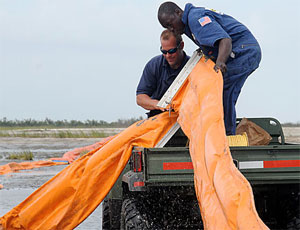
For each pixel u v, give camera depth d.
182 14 7.01
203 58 6.71
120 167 6.80
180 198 6.64
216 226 4.96
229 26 6.81
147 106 7.62
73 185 6.93
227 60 6.77
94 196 6.87
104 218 8.23
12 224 7.03
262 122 8.36
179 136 7.41
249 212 4.63
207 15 6.63
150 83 7.83
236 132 7.56
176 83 6.79
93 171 6.84
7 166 19.12
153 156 5.96
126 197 6.75
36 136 46.12
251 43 6.83
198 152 5.60
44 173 17.41
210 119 5.70
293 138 29.56
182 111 6.33
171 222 6.63
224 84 6.77
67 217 6.90
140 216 6.23
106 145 6.90
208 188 5.24
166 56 7.39
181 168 5.97
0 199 11.59
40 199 6.98
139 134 6.88
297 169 6.13
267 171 6.09
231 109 6.84
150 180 5.93
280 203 6.89
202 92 6.05
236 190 4.84
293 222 6.79
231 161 5.30
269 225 6.91
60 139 41.84
